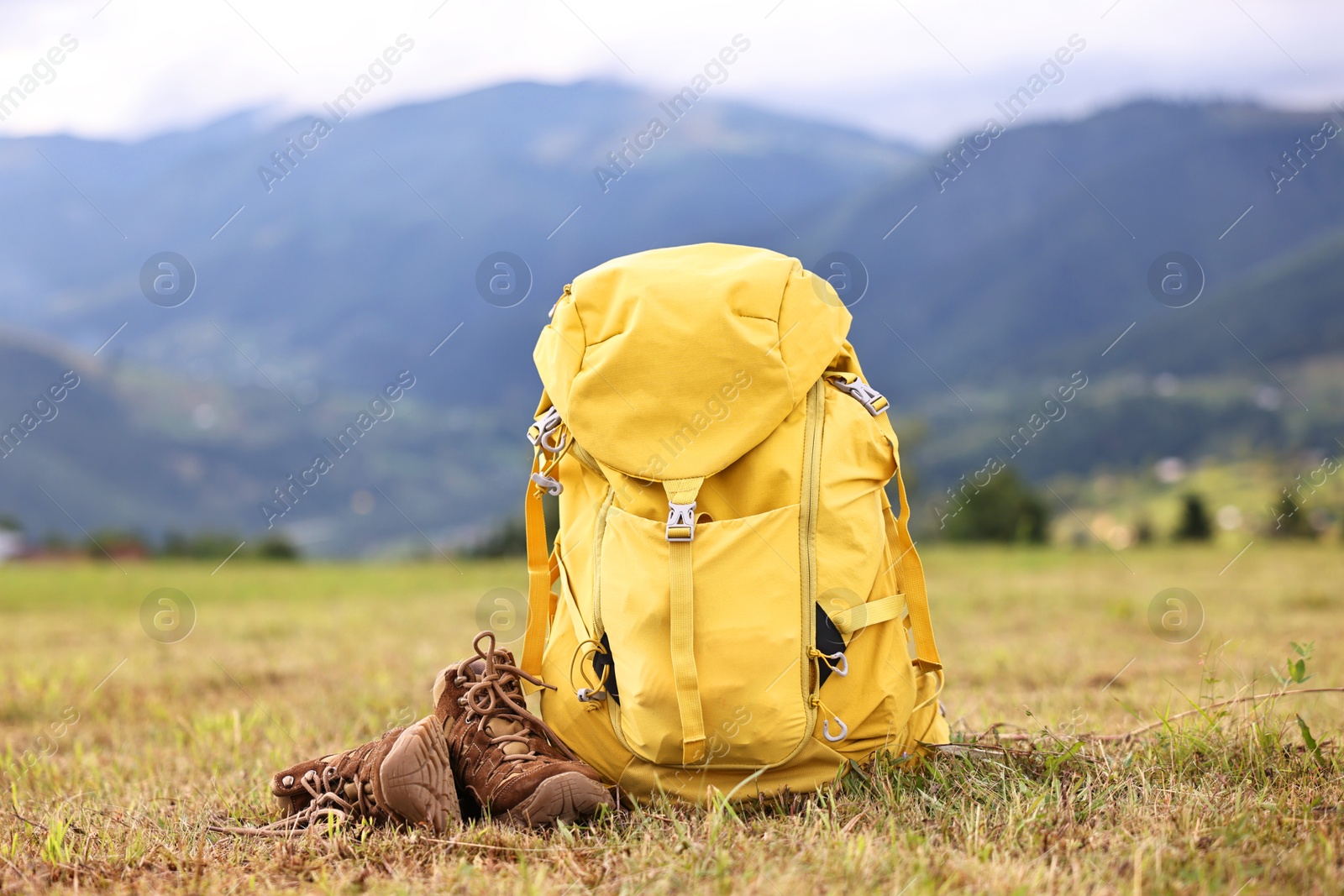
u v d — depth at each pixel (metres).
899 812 2.18
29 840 2.40
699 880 1.82
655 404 2.38
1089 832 2.02
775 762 2.34
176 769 3.41
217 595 12.74
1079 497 59.41
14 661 6.38
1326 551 15.16
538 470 2.64
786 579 2.34
